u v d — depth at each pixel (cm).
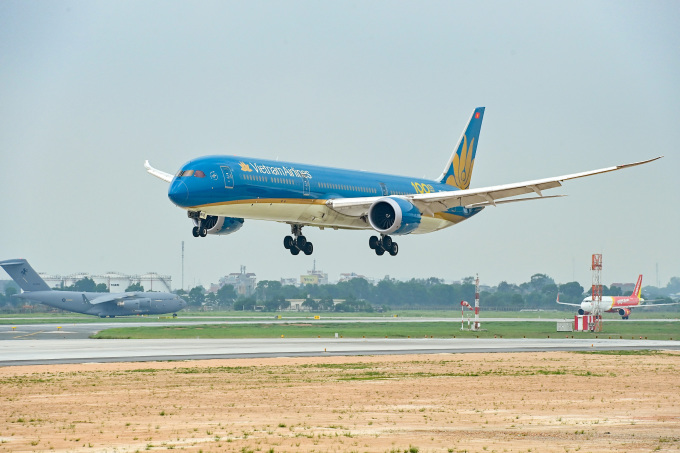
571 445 9525
